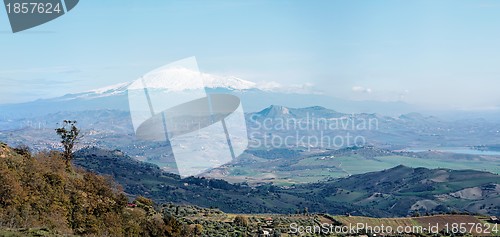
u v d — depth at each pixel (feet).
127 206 253.44
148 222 237.66
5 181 159.63
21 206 158.71
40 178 183.11
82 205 193.77
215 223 374.63
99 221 195.00
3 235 122.31
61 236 140.36
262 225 408.67
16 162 183.42
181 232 274.98
